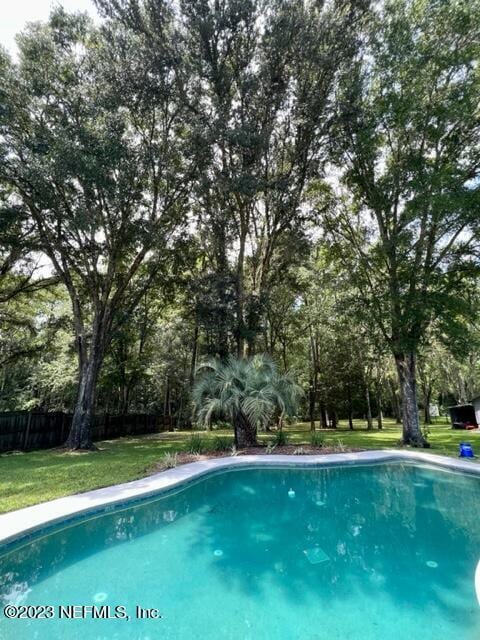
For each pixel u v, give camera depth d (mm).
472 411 20250
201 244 14742
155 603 3301
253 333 11891
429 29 11438
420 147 12305
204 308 12195
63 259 12570
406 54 11414
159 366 21203
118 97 10508
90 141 9781
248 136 10258
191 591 3514
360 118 11930
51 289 17125
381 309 12438
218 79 10844
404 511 6074
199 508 6180
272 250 13484
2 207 10695
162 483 6680
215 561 4168
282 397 10617
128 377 19297
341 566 4043
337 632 2893
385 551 4461
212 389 10773
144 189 12484
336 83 11547
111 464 8742
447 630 2910
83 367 12539
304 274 18172
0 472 7781
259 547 4578
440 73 11469
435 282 11922
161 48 10266
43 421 12555
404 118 11570
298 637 2832
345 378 22562
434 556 4312
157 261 13828
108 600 3354
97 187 10305
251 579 3758
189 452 10477
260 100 11188
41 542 4512
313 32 10344
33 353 17375
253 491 7234
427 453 10219
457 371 26484
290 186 12172
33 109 11039
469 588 3570
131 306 13734
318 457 9422
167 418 22062
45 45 10938
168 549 4484
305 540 4809
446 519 5660
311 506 6336
